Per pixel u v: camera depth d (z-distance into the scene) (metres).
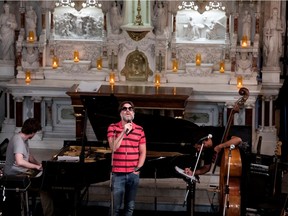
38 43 15.50
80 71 15.55
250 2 15.27
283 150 15.78
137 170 10.59
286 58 16.09
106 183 12.82
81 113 14.08
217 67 15.52
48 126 15.50
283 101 16.09
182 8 15.52
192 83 15.35
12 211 10.56
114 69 15.55
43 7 15.53
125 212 10.74
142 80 15.53
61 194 11.38
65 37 15.78
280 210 10.95
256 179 11.70
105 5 15.48
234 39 15.29
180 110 13.98
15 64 15.90
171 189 12.70
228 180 10.42
